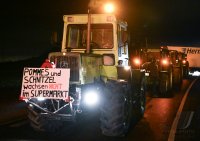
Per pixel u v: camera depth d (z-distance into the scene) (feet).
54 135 20.26
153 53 42.47
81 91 19.26
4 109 29.07
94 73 20.71
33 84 19.52
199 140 19.24
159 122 24.22
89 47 21.86
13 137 19.53
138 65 36.01
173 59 48.73
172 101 34.81
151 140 19.30
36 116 20.43
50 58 19.81
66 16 23.45
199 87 49.75
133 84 24.47
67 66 19.45
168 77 40.06
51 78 19.33
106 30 22.39
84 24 23.09
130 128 22.36
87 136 20.12
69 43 23.43
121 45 23.49
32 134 20.42
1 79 50.31
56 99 19.24
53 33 23.77
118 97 19.71
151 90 40.98
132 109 24.77
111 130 19.65
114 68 21.58
